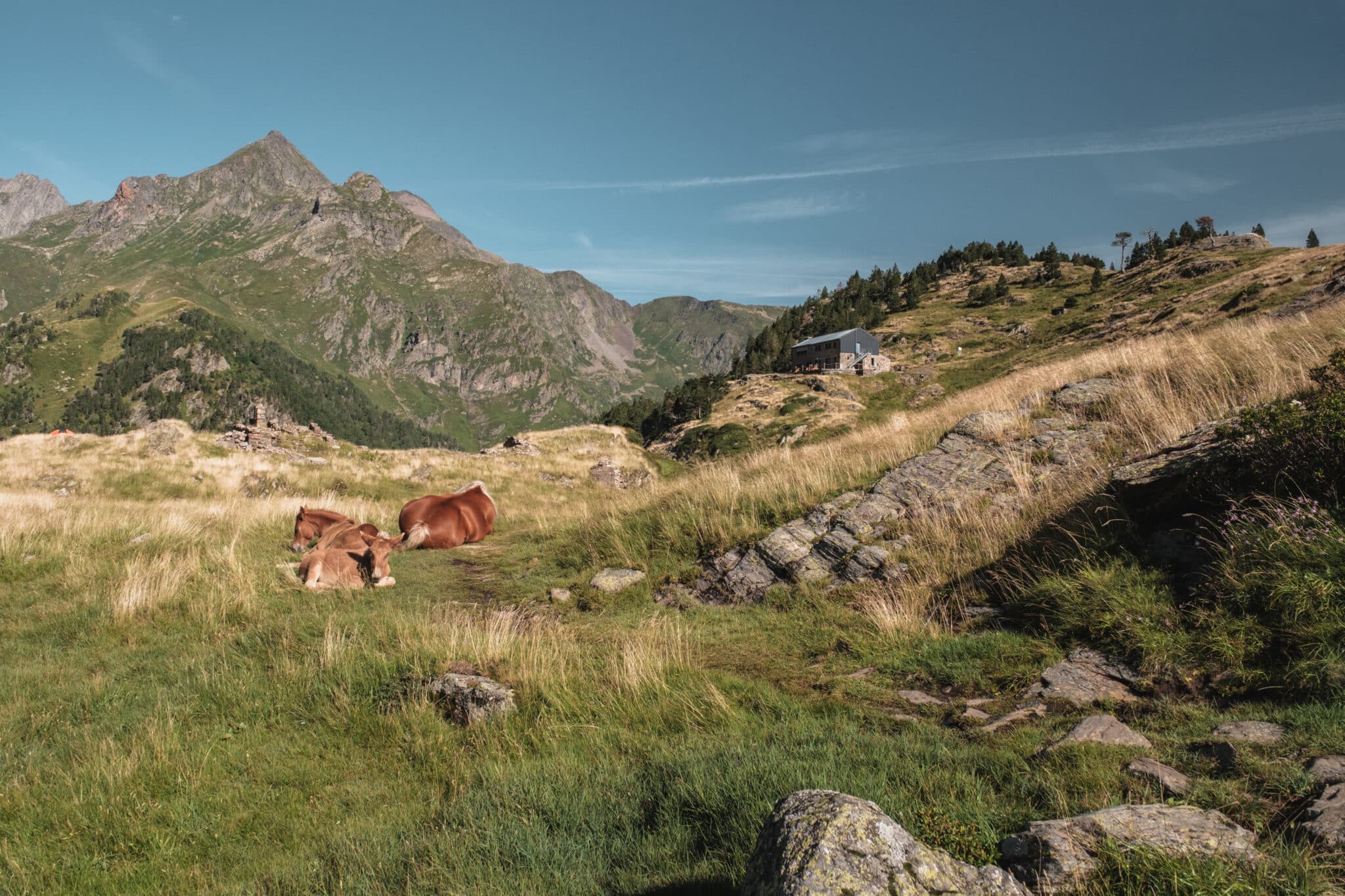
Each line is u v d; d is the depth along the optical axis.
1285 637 4.80
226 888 3.86
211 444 27.48
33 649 7.69
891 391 94.94
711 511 11.88
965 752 4.26
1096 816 3.03
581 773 4.68
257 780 5.09
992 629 6.78
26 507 14.17
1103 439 9.91
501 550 13.70
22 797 4.66
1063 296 128.00
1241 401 8.84
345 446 30.41
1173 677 4.97
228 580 9.89
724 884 3.11
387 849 3.98
